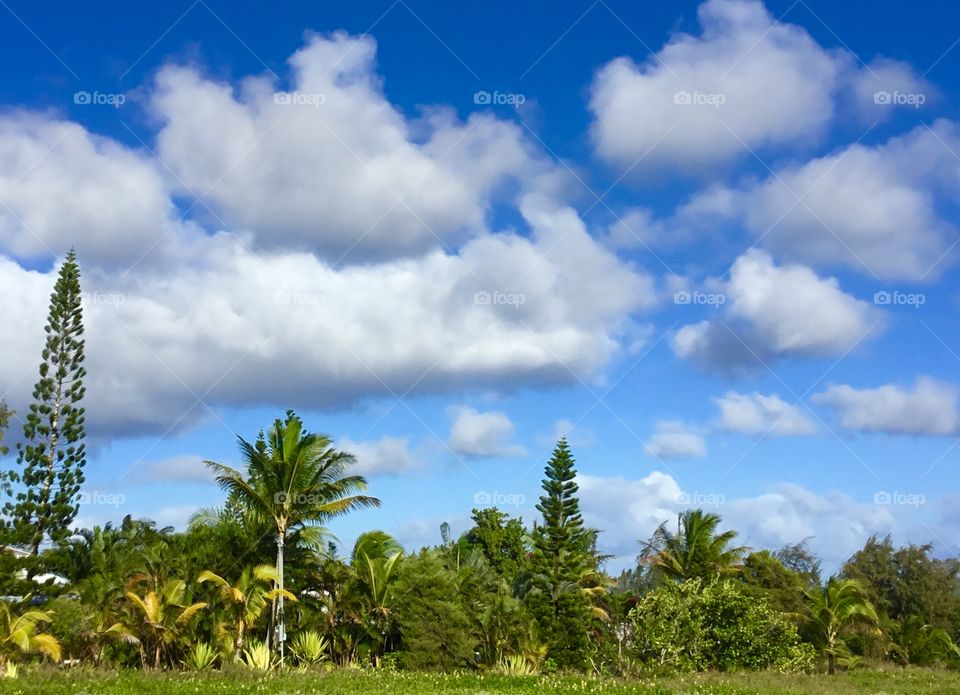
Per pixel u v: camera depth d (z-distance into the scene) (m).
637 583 57.44
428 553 38.25
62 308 40.69
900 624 53.56
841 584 46.69
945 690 28.75
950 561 61.06
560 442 43.25
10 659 28.16
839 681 32.53
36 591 35.41
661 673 32.38
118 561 41.00
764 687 27.94
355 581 36.12
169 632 31.69
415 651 34.19
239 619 32.75
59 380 40.12
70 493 39.56
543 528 42.28
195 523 36.12
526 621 38.47
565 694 24.73
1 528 37.75
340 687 25.67
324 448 35.59
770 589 49.19
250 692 23.88
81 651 31.16
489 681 28.36
